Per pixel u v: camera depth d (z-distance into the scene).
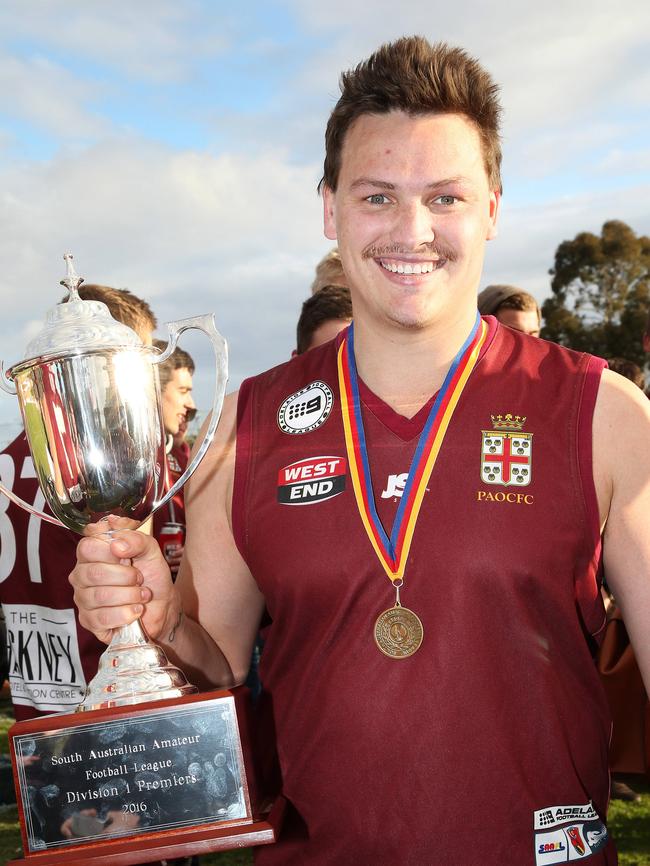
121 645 1.27
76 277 1.35
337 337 1.48
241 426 1.42
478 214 1.28
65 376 1.28
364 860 1.23
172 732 1.18
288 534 1.31
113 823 1.17
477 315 1.41
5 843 3.20
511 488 1.25
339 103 1.32
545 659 1.24
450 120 1.26
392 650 1.24
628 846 3.16
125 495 1.30
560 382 1.31
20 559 2.11
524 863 1.20
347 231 1.29
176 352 3.21
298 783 1.30
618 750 3.57
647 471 1.25
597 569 1.28
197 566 1.44
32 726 1.18
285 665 1.34
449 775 1.21
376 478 1.31
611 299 30.47
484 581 1.23
